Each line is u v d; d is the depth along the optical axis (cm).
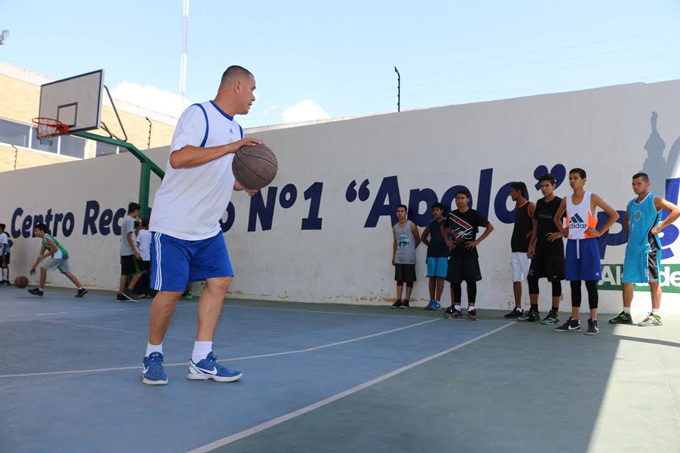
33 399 218
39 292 871
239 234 958
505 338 420
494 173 723
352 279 828
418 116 792
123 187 1173
